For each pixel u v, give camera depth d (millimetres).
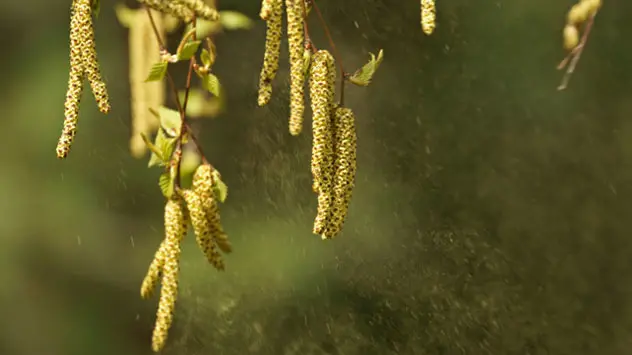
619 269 1859
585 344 1780
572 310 1806
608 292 1845
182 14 773
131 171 1828
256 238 1700
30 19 1834
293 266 1686
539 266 1833
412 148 1857
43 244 1819
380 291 1701
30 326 1784
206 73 806
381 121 1863
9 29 1832
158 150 812
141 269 1805
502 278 1777
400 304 1690
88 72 786
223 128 1726
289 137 1735
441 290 1722
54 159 1836
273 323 1644
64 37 1844
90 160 1833
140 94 1048
